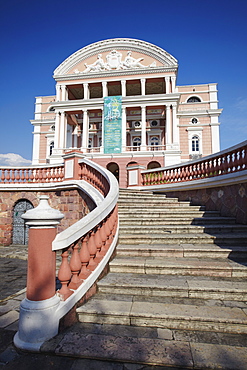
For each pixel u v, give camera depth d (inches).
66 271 127.0
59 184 384.8
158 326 122.6
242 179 245.3
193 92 1312.7
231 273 165.8
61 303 120.3
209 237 219.6
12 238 438.9
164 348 104.8
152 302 138.6
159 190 397.7
